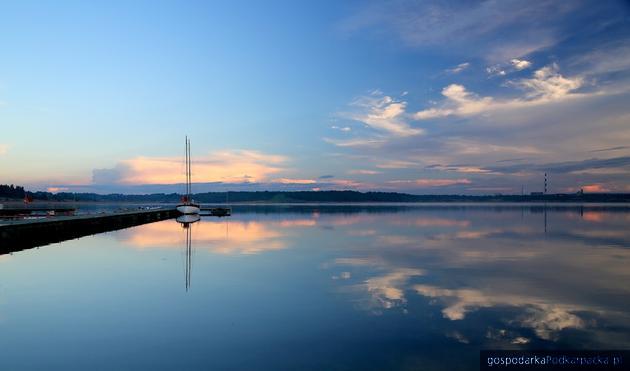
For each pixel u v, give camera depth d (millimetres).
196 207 78312
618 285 15312
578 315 11633
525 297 13586
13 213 55750
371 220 56375
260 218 65250
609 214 73688
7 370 8211
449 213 79625
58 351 9109
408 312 11898
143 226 48406
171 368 8289
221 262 20750
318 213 83562
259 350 9164
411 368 8297
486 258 21750
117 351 9117
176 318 11336
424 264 19906
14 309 12227
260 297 13602
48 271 18391
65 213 56844
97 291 14469
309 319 11250
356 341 9695
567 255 22703
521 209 105500
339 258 21906
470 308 12320
